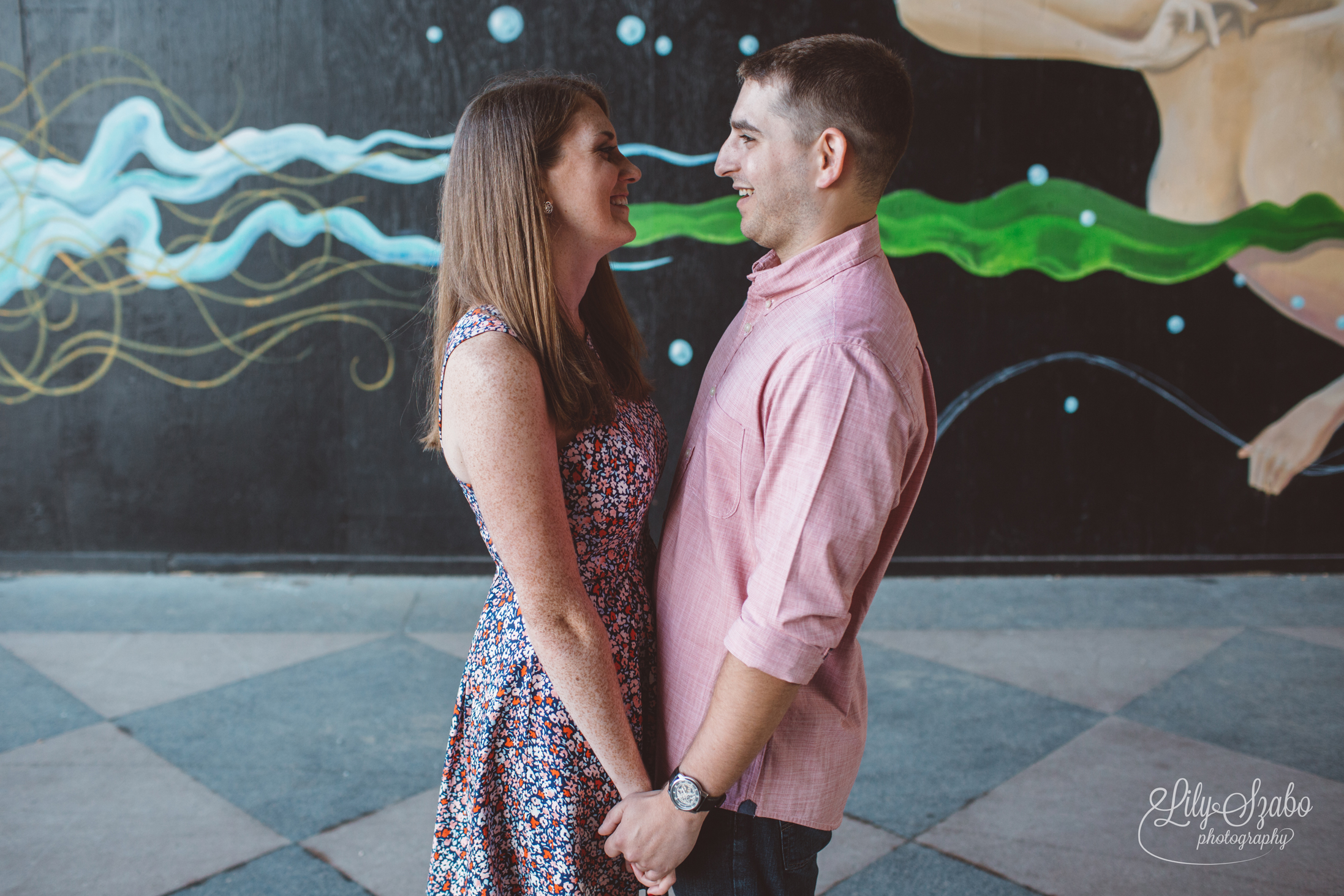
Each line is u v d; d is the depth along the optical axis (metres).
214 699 2.97
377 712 2.89
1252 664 3.27
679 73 3.89
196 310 4.02
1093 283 4.04
